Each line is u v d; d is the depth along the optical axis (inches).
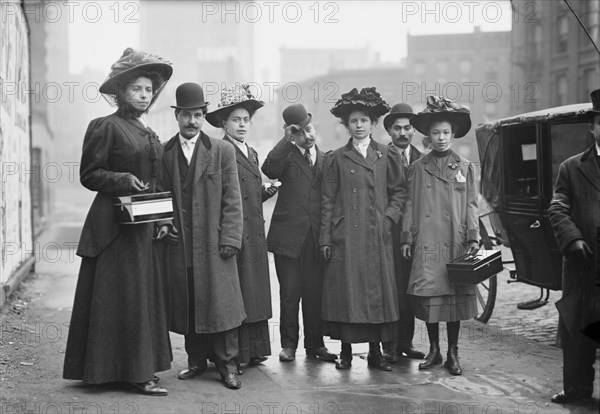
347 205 238.2
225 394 207.6
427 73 2089.1
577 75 1143.0
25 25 468.4
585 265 192.2
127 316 201.0
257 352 239.8
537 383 222.4
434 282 230.5
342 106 239.9
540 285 282.7
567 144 277.3
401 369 238.4
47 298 391.2
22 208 429.4
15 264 388.5
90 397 199.2
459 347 273.1
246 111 242.8
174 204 218.7
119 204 196.1
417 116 242.2
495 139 303.1
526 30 1257.4
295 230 249.8
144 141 208.8
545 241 271.3
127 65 207.9
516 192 296.5
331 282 237.5
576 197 196.2
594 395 206.4
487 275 228.2
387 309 234.1
